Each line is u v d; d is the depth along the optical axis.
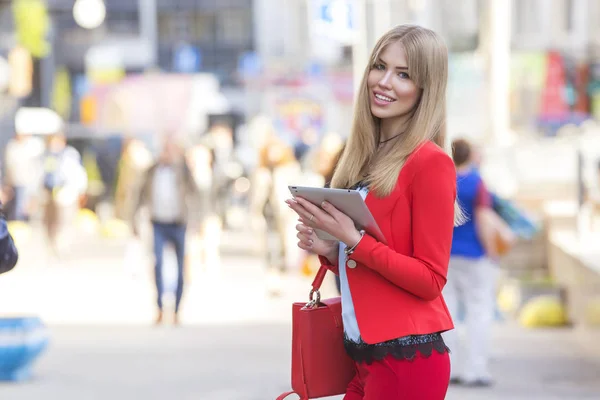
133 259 25.64
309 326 6.23
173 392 13.11
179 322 19.03
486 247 13.62
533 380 14.07
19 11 50.91
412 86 6.00
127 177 29.19
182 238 18.88
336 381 6.26
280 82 53.97
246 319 19.45
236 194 40.34
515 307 20.08
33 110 41.53
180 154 18.91
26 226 36.28
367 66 6.20
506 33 29.27
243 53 71.19
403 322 5.80
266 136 22.25
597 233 21.48
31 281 25.41
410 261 5.71
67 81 64.06
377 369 5.90
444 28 45.59
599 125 42.31
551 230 21.80
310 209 5.80
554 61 50.62
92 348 16.52
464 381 13.82
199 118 49.91
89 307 21.09
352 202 5.71
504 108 28.91
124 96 49.53
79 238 37.19
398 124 6.14
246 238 36.03
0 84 51.19
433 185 5.75
